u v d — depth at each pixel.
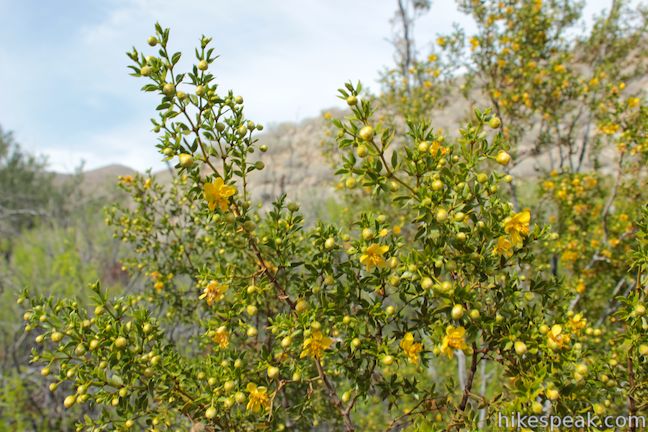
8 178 15.11
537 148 5.11
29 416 4.65
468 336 1.70
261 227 2.81
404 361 1.92
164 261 3.61
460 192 1.71
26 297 2.05
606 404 2.09
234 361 2.06
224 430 2.05
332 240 1.92
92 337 1.95
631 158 4.66
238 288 2.12
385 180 1.70
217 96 1.80
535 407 1.62
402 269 1.79
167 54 1.76
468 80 5.30
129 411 1.95
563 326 1.92
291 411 2.26
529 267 2.98
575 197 4.82
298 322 1.86
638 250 1.82
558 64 5.00
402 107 5.77
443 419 2.25
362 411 4.20
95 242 8.21
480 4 5.01
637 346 1.82
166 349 2.08
